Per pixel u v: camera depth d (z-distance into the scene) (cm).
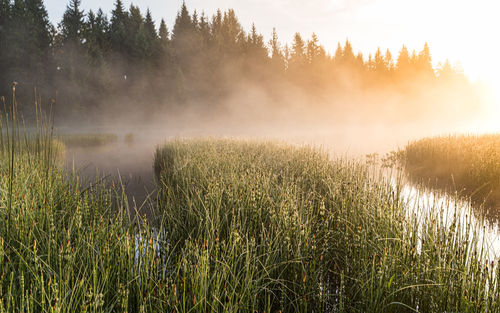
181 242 396
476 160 896
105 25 5519
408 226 321
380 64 8262
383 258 265
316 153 934
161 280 246
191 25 6925
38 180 439
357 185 501
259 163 707
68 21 4691
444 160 1020
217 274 248
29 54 4134
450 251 281
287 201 380
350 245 329
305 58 7850
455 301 238
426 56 8319
